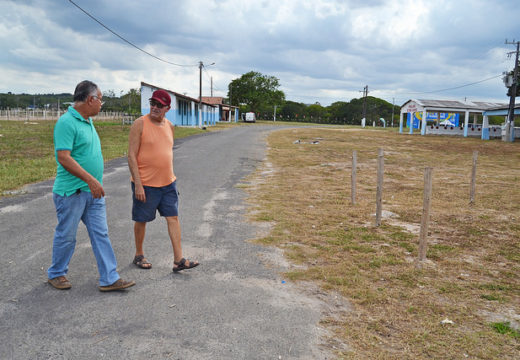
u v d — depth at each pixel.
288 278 4.04
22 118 48.16
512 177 12.84
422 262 4.66
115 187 8.62
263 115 99.94
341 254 4.83
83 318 3.07
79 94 3.24
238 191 8.76
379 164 6.10
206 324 3.06
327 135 34.69
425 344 2.92
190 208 6.99
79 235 5.15
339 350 2.79
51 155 13.66
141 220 3.94
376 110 102.69
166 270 4.11
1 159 12.27
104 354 2.62
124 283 3.59
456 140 34.56
